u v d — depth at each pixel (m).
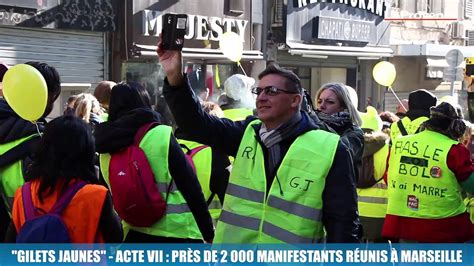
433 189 5.19
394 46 19.62
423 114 6.66
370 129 5.83
